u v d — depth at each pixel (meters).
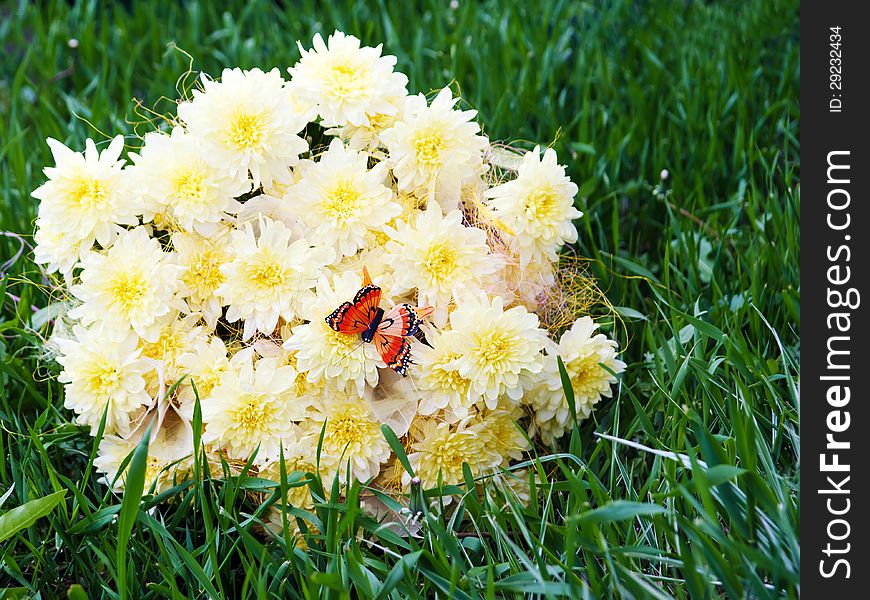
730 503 0.72
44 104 1.25
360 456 0.81
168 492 0.79
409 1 1.51
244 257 0.79
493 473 0.82
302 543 0.81
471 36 1.38
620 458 0.87
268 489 0.81
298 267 0.79
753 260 1.00
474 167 0.85
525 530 0.75
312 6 1.54
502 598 0.76
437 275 0.80
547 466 0.87
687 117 1.21
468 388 0.81
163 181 0.80
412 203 0.85
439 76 1.27
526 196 0.82
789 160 1.21
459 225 0.82
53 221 0.80
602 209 1.13
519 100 1.23
